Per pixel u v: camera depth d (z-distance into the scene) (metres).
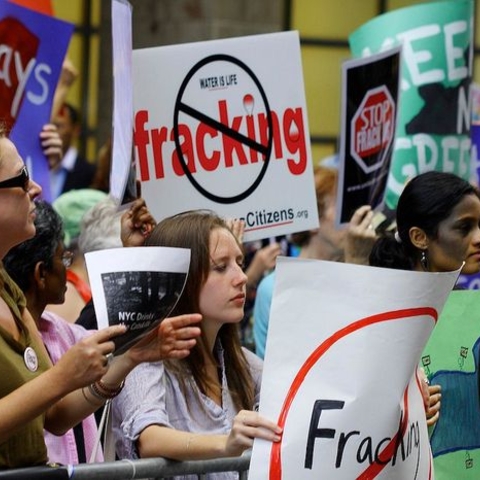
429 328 11.01
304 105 16.16
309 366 10.77
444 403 13.88
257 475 10.70
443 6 19.22
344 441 10.77
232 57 15.84
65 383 9.77
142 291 10.16
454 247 14.41
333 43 35.84
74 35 33.38
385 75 17.75
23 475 10.15
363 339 10.80
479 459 14.01
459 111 19.39
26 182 10.42
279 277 10.79
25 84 16.47
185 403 12.20
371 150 17.67
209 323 12.34
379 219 18.33
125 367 10.72
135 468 10.89
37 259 13.14
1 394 10.23
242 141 15.88
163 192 15.52
